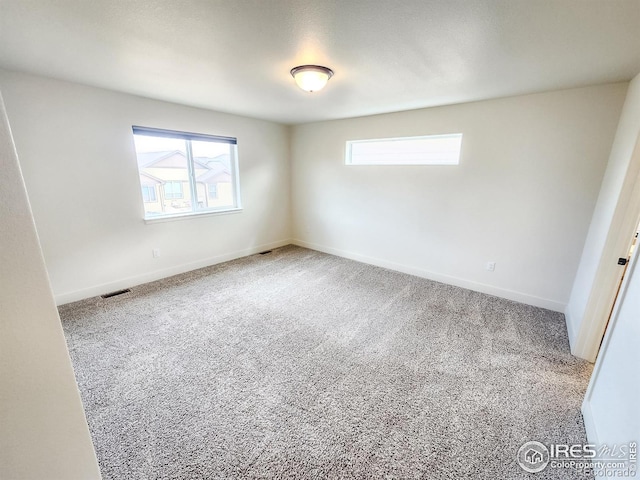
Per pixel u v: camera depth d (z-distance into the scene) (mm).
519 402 1755
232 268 4094
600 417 1419
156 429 1541
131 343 2295
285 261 4441
